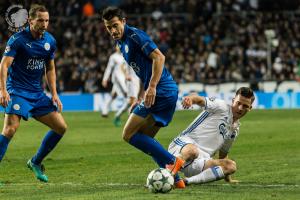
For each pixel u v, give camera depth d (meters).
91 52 90.12
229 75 88.38
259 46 93.00
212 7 103.31
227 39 95.25
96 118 70.00
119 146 42.75
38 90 27.59
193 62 90.12
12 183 27.72
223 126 25.98
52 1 94.44
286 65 89.38
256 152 38.81
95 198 23.11
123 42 24.98
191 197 22.92
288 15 100.31
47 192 24.81
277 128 54.94
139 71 25.30
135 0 102.94
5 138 26.81
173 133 51.97
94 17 97.44
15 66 27.11
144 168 32.38
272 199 22.56
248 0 104.12
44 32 27.61
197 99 25.48
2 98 26.11
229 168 25.27
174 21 99.75
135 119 24.89
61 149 41.50
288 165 32.69
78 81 86.75
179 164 24.48
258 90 85.94
